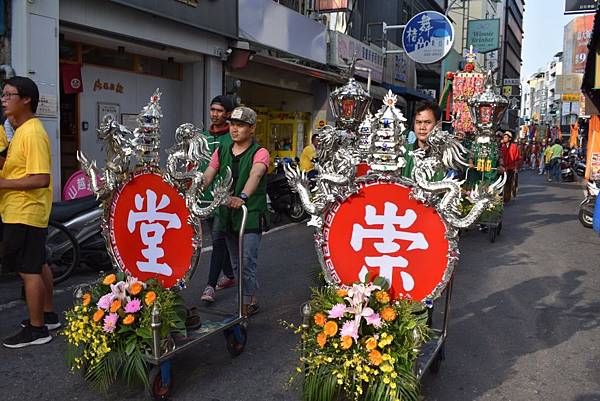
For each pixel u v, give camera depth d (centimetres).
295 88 1578
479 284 671
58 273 619
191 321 395
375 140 331
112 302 358
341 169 348
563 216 1292
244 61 1216
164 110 1143
